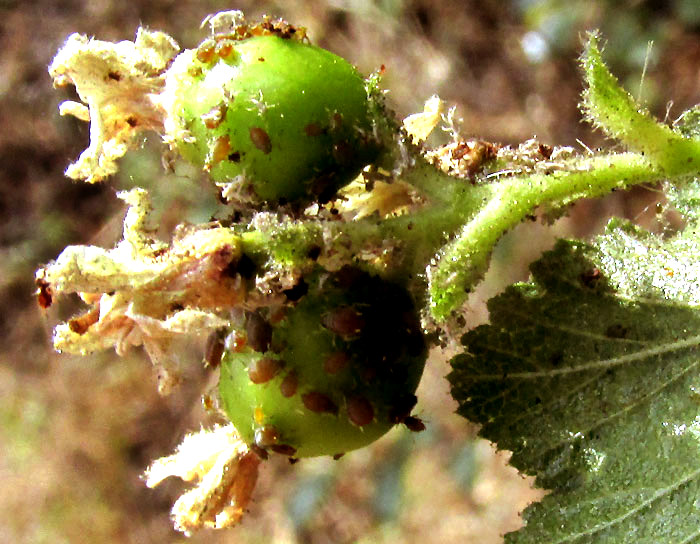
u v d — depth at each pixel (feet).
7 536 0.74
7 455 0.75
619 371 0.23
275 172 0.21
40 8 0.82
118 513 0.74
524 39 0.65
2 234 0.81
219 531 0.70
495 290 0.58
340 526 0.65
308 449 0.22
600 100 0.21
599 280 0.23
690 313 0.22
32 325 0.78
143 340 0.22
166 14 0.77
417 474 0.63
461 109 0.66
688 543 0.21
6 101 0.81
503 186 0.21
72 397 0.76
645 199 0.55
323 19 0.70
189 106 0.22
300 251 0.21
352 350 0.22
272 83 0.21
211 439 0.24
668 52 0.58
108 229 0.78
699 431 0.22
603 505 0.22
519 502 0.58
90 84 0.22
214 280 0.21
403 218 0.21
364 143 0.22
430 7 0.68
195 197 0.65
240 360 0.22
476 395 0.23
